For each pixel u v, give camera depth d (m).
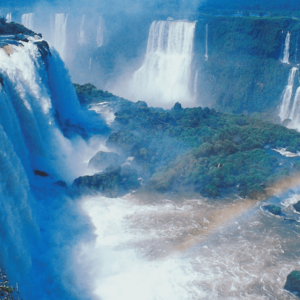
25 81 35.72
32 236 26.80
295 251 28.30
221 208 32.97
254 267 26.61
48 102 37.66
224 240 29.17
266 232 30.23
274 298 24.17
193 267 26.33
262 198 34.41
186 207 32.91
